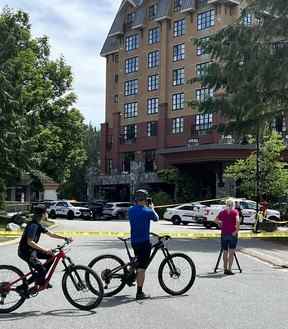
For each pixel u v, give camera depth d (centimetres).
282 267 1596
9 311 912
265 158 4041
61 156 4838
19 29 3466
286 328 804
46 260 965
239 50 2536
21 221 1321
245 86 2542
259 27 2547
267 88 2506
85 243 2241
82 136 4969
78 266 940
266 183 4075
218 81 2670
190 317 872
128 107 7956
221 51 2627
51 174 4906
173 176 6412
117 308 942
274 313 911
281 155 5091
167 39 7338
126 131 7975
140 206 1041
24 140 3294
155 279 1273
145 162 7588
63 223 4153
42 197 8044
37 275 940
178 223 4238
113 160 8131
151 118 7531
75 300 935
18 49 3519
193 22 7000
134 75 7869
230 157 5559
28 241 938
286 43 2492
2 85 3088
